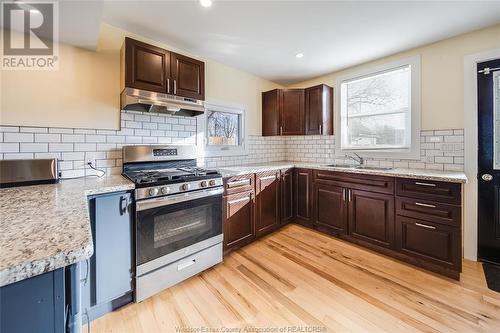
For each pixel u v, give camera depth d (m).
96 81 1.95
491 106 2.10
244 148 3.25
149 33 2.17
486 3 1.74
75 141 1.86
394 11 1.84
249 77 3.30
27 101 1.67
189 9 1.80
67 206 0.95
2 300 0.48
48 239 0.59
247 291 1.76
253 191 2.58
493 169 2.11
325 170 2.79
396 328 1.39
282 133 3.31
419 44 2.42
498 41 2.05
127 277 1.58
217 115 2.94
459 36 2.24
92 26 1.59
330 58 2.78
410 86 2.58
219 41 2.34
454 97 2.29
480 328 1.37
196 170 2.23
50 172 1.62
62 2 1.33
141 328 1.41
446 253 1.91
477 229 2.18
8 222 0.73
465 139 2.22
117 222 1.53
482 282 1.83
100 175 1.97
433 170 2.37
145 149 2.17
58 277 0.54
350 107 3.19
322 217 2.84
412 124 2.55
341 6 1.78
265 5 1.76
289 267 2.10
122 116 2.10
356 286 1.80
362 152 3.01
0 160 1.47
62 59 1.80
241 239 2.45
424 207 2.03
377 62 2.83
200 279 1.92
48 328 0.53
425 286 1.79
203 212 2.02
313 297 1.68
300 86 3.70
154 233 1.70
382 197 2.29
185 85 2.21
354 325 1.42
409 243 2.12
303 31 2.15
